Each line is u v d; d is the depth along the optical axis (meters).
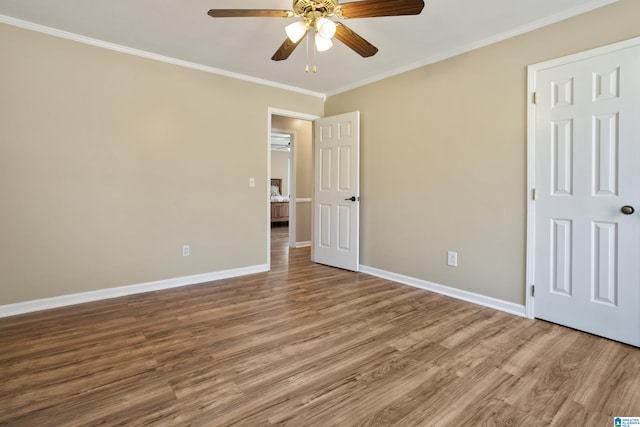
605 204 2.27
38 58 2.70
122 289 3.16
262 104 4.03
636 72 2.13
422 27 2.66
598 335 2.32
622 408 1.56
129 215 3.18
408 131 3.52
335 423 1.46
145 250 3.28
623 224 2.20
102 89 2.99
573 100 2.40
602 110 2.27
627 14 2.17
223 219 3.77
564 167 2.46
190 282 3.57
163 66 3.31
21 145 2.66
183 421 1.46
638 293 2.15
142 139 3.22
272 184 10.72
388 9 1.88
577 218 2.40
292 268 4.30
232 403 1.59
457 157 3.10
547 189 2.55
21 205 2.68
